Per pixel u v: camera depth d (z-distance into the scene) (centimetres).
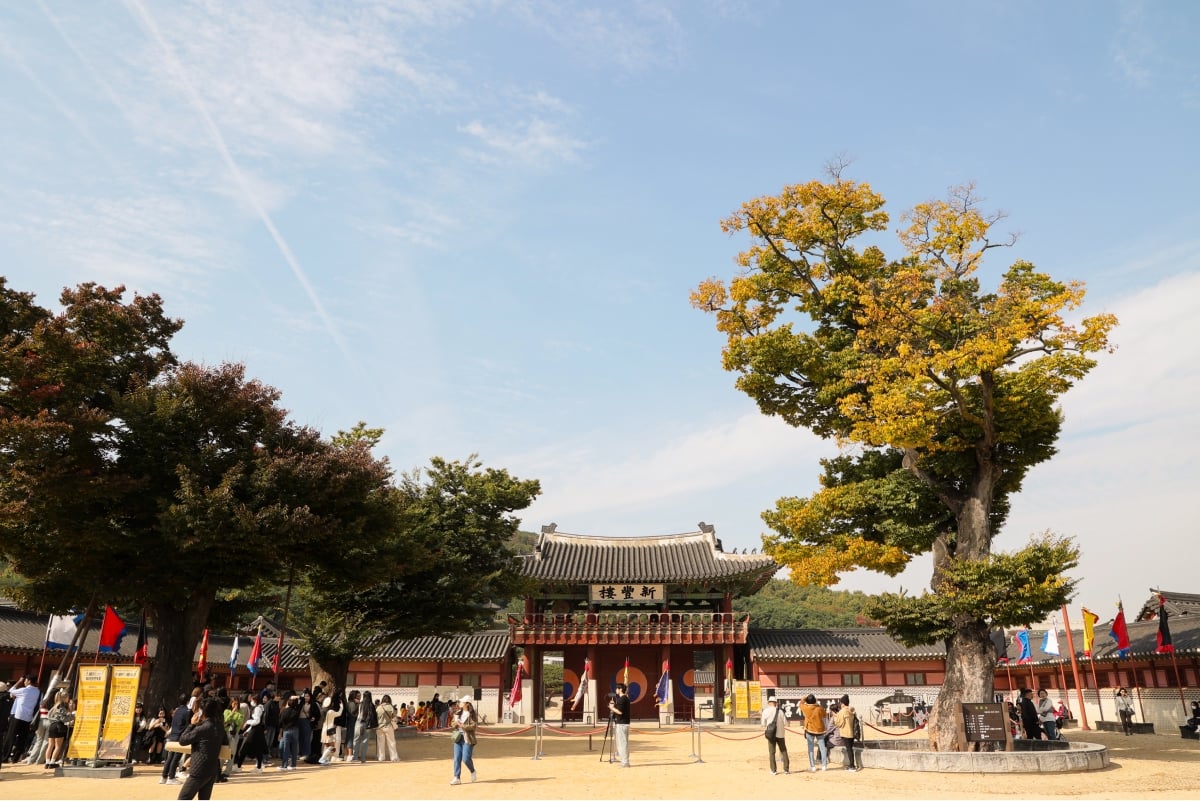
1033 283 2445
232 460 2548
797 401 2792
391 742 2516
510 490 4166
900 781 2036
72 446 2273
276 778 2070
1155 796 1778
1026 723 2709
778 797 1775
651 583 5369
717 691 5378
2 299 2523
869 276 2791
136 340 2745
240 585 2602
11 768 2223
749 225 2827
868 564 2488
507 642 5700
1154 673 4175
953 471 2555
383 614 3853
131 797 1708
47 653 3922
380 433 4003
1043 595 2181
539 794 1805
